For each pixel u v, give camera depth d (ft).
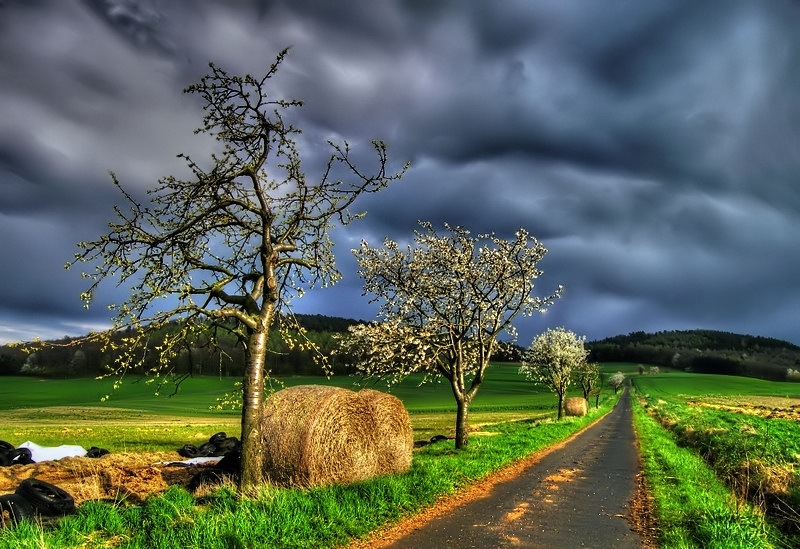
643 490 44.24
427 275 72.23
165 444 95.14
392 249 73.26
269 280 35.27
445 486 39.06
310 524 26.86
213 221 35.27
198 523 24.44
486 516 32.73
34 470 49.80
